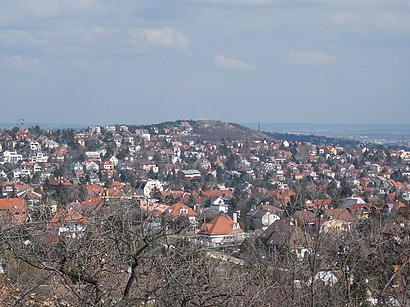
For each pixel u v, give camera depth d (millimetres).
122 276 8727
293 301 11094
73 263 8164
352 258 11961
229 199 70875
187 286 8266
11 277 9555
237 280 10102
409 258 12141
